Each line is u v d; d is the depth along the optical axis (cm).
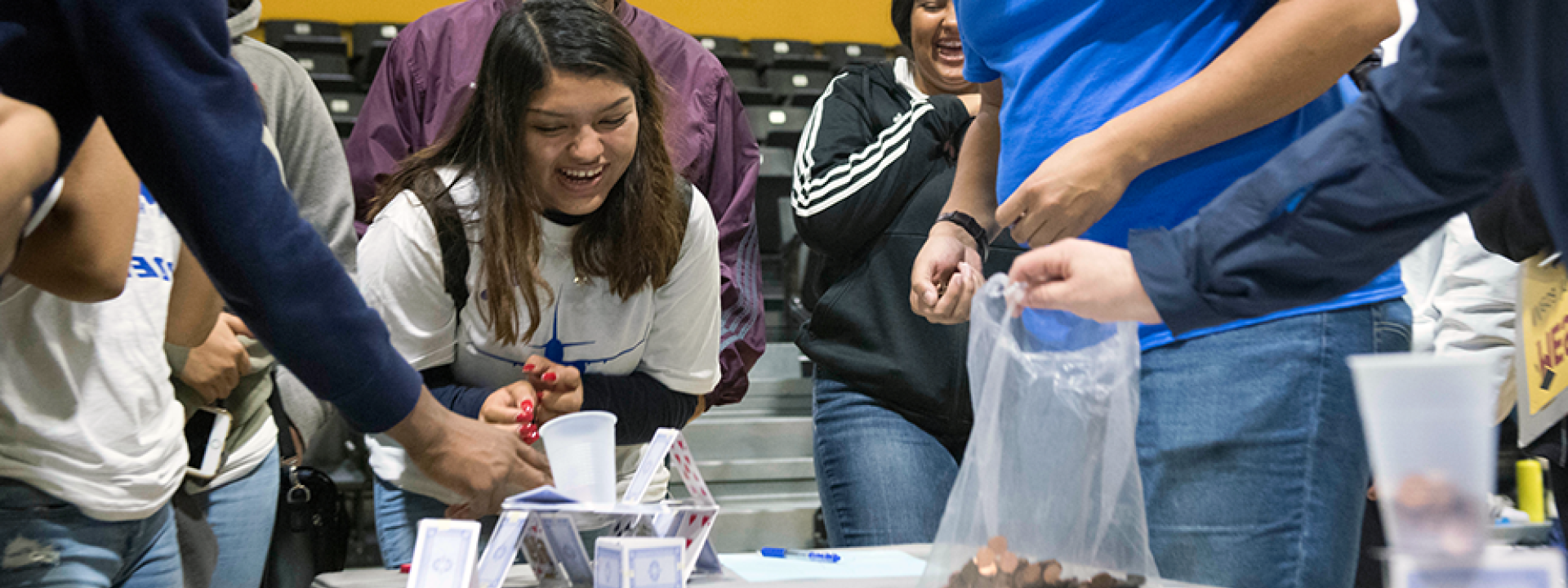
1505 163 69
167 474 126
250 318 87
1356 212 74
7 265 71
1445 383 40
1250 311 79
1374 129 73
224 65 82
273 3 737
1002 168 125
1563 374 108
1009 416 83
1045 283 84
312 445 322
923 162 188
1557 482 116
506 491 102
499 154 136
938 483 176
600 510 91
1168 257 79
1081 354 84
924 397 178
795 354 441
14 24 73
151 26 77
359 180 206
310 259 85
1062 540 82
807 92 711
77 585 115
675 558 87
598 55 133
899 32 218
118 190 99
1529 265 115
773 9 821
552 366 142
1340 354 103
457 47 208
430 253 140
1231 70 100
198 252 85
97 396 117
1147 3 112
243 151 82
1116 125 103
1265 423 103
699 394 167
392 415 92
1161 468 108
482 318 145
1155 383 110
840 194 185
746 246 213
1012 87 124
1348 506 104
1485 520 40
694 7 805
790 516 340
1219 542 104
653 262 145
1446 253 230
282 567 183
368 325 89
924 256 136
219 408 150
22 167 65
